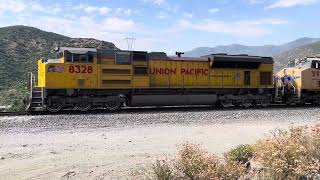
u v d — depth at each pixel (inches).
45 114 845.2
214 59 1047.6
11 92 1929.1
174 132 649.6
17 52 3585.1
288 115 893.2
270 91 1157.1
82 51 908.0
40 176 389.7
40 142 544.4
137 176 378.3
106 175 397.4
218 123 758.5
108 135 608.7
